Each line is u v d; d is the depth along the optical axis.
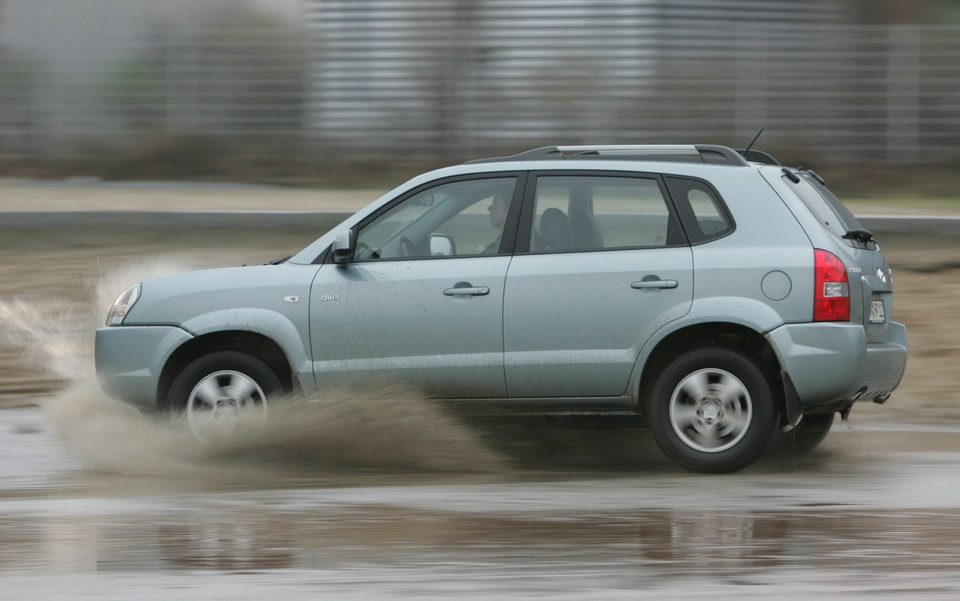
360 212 25.58
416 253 25.23
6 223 51.53
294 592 16.00
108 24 69.81
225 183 66.00
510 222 25.06
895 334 25.92
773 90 66.19
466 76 68.12
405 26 68.38
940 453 27.09
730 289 24.02
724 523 19.81
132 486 23.38
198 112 69.38
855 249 24.86
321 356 25.08
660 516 20.39
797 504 21.38
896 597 15.81
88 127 69.19
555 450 27.30
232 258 48.72
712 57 66.69
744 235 24.28
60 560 17.64
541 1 67.62
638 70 67.06
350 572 16.94
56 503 21.69
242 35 69.50
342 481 23.97
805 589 16.14
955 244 47.22
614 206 24.84
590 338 24.42
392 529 19.45
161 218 51.53
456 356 24.77
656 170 24.81
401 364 24.89
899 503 21.44
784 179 24.83
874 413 31.92
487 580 16.53
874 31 65.50
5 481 23.95
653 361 24.70
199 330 25.27
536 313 24.52
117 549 18.23
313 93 69.00
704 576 16.70
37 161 69.06
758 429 24.00
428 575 16.78
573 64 67.38
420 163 68.12
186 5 70.06
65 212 51.69
